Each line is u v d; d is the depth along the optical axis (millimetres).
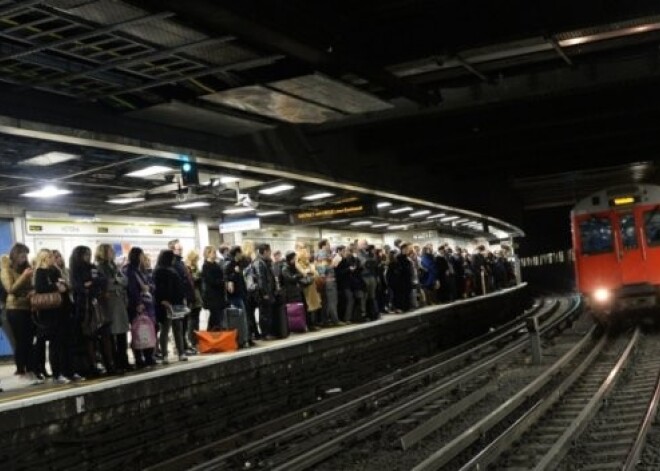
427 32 12797
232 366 12719
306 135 17656
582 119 21031
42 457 9055
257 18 9102
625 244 19734
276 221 25891
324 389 15391
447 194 28078
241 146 15016
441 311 22125
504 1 12422
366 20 12750
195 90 11664
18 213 16688
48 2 7504
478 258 29562
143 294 11781
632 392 12297
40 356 11156
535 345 17062
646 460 8242
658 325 21891
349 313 18266
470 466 7926
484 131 21062
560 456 8523
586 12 12047
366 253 19062
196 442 11500
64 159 12367
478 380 15438
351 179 19859
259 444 10344
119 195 16891
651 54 16391
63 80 9805
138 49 9328
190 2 8047
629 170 38406
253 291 15438
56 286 10742
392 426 11562
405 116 17344
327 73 11711
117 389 10250
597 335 21203
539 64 16266
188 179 14000
